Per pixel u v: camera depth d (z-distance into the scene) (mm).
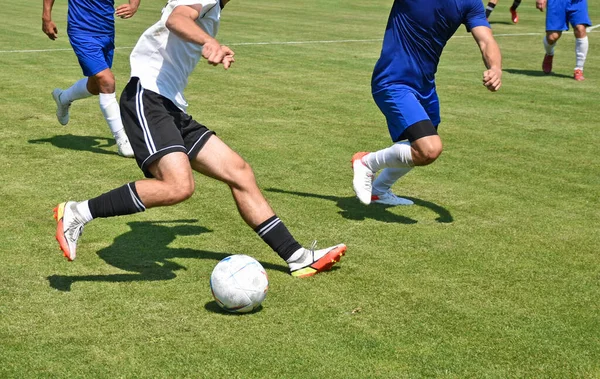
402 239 6266
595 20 24953
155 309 4867
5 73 13391
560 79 14531
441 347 4457
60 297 5008
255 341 4473
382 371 4168
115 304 4926
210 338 4500
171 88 5277
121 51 16203
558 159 8883
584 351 4453
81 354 4289
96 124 10102
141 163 5137
